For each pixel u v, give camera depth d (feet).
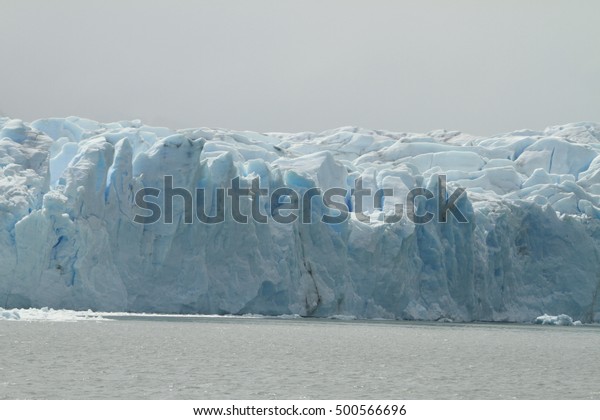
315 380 224.33
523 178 631.56
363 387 216.33
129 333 318.45
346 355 282.56
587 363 283.38
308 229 462.19
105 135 464.24
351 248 474.08
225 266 432.25
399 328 420.36
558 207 578.25
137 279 412.98
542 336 408.26
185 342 298.56
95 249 395.14
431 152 654.53
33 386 200.54
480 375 245.86
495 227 533.14
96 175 397.60
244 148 552.82
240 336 329.11
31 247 373.81
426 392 212.43
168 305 417.28
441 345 333.83
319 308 459.32
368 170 537.24
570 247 548.72
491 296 531.50
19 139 428.97
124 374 221.46
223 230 429.79
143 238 414.21
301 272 455.63
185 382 212.64
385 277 479.41
